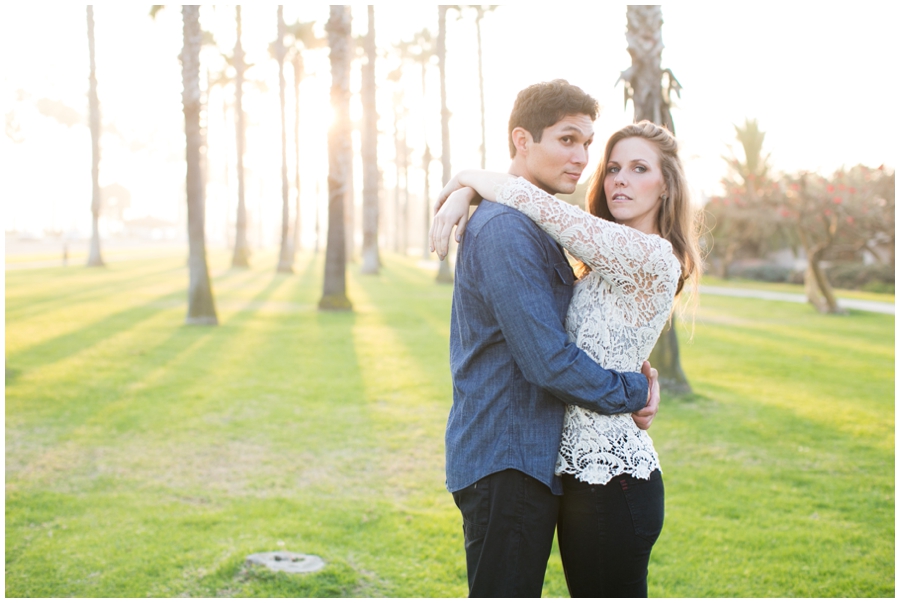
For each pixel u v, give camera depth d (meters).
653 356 6.83
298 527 3.50
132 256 34.94
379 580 2.94
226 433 5.31
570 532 1.64
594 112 1.74
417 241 87.19
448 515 3.71
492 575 1.56
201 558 3.11
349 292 18.36
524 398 1.59
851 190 14.92
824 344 10.44
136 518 3.62
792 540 3.39
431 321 12.48
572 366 1.48
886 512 3.79
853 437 5.34
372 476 4.39
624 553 1.59
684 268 1.81
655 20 6.16
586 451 1.59
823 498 4.02
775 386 7.30
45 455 4.70
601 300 1.64
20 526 3.51
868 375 7.98
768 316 14.41
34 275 21.14
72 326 10.71
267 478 4.32
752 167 20.59
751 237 24.06
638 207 1.76
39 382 6.86
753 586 2.91
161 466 4.53
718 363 8.73
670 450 4.98
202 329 10.73
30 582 2.87
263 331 10.77
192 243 11.20
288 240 25.84
